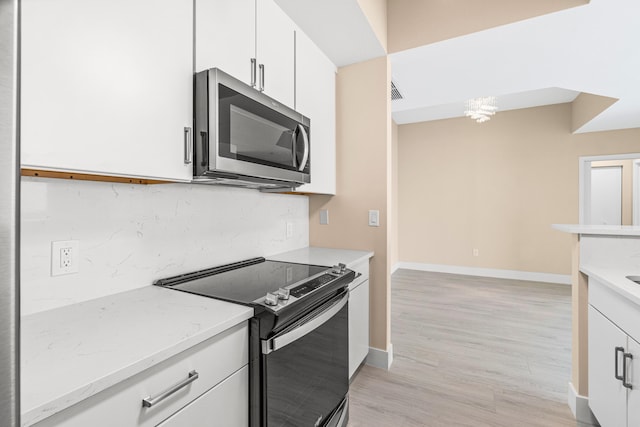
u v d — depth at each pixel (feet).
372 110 7.39
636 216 16.90
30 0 2.33
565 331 9.34
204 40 3.89
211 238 5.25
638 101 10.79
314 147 6.63
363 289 6.84
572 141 14.97
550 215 15.37
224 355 3.01
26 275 3.08
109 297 3.71
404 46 7.14
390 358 7.38
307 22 5.91
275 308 3.25
